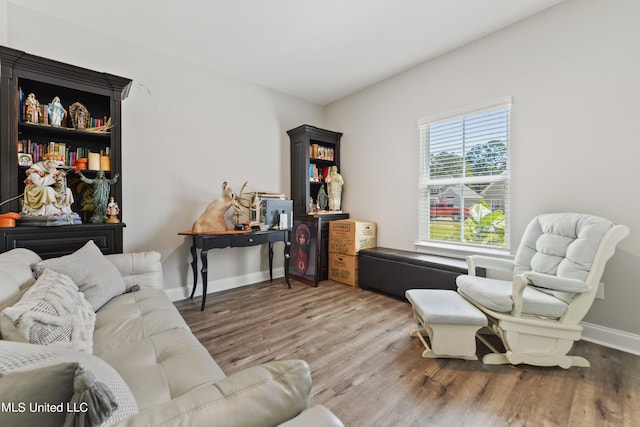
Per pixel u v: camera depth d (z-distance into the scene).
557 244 1.88
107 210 2.20
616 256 1.93
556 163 2.19
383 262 3.02
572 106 2.11
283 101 3.77
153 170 2.71
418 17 2.29
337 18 2.29
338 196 3.84
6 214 1.78
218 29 2.41
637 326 1.86
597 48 2.00
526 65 2.32
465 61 2.70
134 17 2.24
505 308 1.68
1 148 1.83
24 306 0.90
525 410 1.32
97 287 1.51
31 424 0.37
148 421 0.44
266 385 0.55
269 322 2.29
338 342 1.97
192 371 0.97
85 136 2.23
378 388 1.47
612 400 1.38
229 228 3.16
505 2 2.13
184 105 2.90
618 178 1.92
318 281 3.44
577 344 1.96
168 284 2.82
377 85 3.51
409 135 3.20
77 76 2.07
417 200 3.14
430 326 1.75
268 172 3.61
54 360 0.47
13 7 2.06
